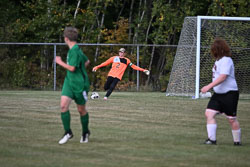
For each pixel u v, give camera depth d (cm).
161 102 4338
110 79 4497
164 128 2691
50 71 6456
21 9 7975
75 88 2066
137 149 2028
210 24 5762
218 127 2795
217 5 7281
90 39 7531
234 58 5766
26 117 3097
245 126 2883
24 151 1956
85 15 7531
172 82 5272
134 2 8544
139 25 7912
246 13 7381
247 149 2067
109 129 2619
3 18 7662
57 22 7319
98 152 1952
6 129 2567
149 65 6906
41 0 7444
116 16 8631
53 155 1881
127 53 6819
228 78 2112
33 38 7644
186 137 2373
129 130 2591
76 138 2297
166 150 2012
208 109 2181
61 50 6519
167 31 7400
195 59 5331
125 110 3606
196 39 5244
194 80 5319
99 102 4253
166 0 7869
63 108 2078
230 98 2120
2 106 3794
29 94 5212
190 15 7406
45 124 2772
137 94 5538
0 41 7206
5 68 6303
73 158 1830
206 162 1783
